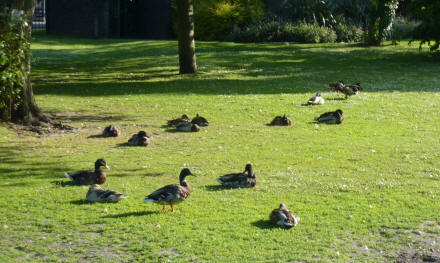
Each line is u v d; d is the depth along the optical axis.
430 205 11.38
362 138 18.00
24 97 19.72
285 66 37.25
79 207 11.31
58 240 9.69
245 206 11.37
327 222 10.45
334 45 50.19
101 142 17.61
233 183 12.66
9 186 12.80
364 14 57.28
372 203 11.56
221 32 57.50
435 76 32.69
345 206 11.35
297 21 56.03
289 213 10.31
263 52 44.44
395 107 23.17
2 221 10.52
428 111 22.33
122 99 25.47
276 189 12.55
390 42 52.03
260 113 22.22
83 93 27.22
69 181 13.25
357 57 41.72
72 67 38.28
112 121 20.88
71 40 58.88
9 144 17.12
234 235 9.80
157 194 10.58
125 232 9.99
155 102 24.70
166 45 50.94
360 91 27.33
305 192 12.32
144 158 15.54
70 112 22.45
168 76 33.06
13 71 17.52
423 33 41.78
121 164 14.86
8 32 17.62
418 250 9.25
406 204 11.48
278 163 14.95
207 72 34.38
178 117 21.47
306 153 16.06
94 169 14.27
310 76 32.81
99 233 9.98
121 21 65.62
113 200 11.47
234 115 21.91
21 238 9.76
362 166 14.62
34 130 19.05
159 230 10.04
